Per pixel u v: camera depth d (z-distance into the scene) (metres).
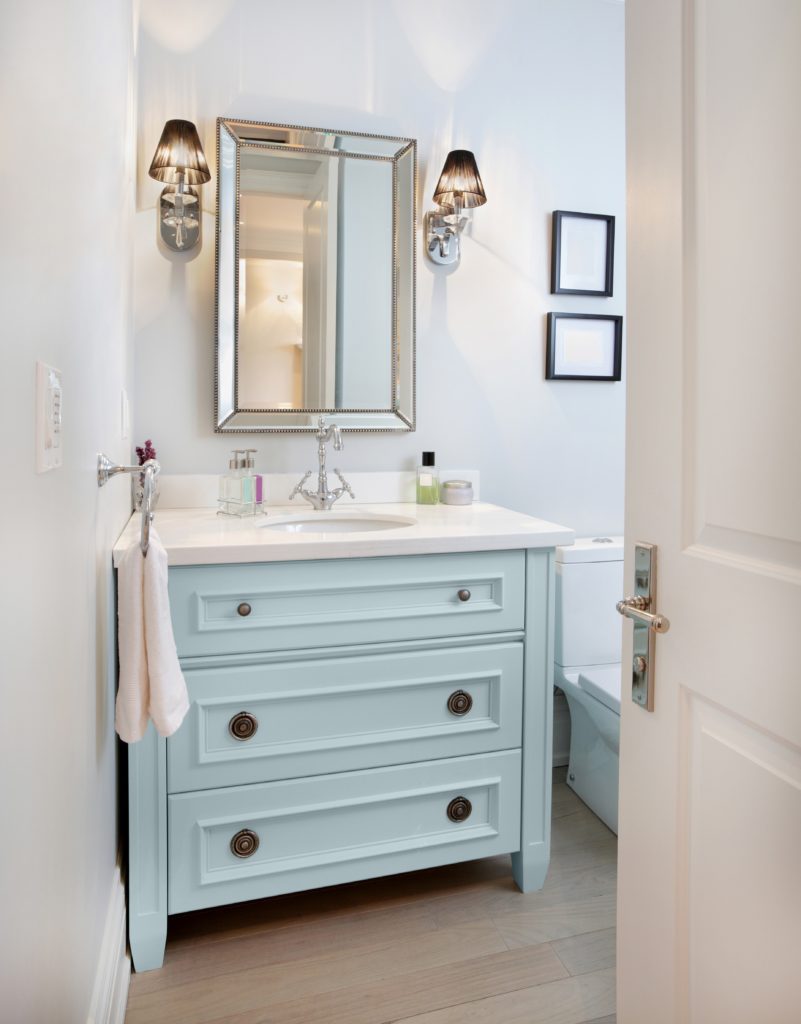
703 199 0.85
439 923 1.68
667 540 0.93
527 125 2.34
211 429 2.11
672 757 0.93
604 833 2.07
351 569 1.60
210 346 2.09
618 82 2.42
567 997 1.46
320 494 2.09
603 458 2.48
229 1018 1.41
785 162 0.73
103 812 1.33
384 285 2.21
